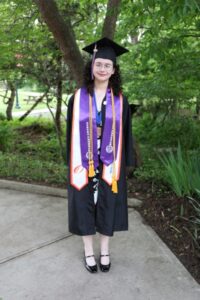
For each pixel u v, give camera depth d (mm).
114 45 2488
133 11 3967
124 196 2727
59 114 7902
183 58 4668
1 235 3350
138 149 4797
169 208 3654
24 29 5953
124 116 2635
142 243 3170
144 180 4449
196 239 3037
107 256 2781
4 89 10188
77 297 2475
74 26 6309
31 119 11289
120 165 2652
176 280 2652
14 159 5480
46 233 3385
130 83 6086
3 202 4137
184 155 4363
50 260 2928
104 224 2668
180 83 5496
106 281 2648
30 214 3805
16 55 6465
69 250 3080
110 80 2568
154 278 2678
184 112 7520
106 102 2539
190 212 3451
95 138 2557
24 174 4836
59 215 3775
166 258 2934
